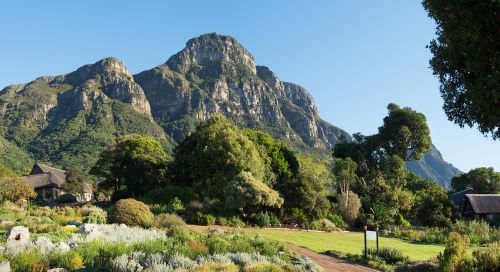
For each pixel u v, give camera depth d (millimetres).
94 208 35094
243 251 18453
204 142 52500
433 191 70250
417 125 72062
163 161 62750
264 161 54750
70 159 157750
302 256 20297
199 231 26391
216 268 14539
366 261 22250
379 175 61562
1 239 18156
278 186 47531
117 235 19922
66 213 32375
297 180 42688
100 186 73750
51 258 14047
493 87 11328
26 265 13188
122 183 69750
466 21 11461
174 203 40688
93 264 13680
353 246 29391
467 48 11789
